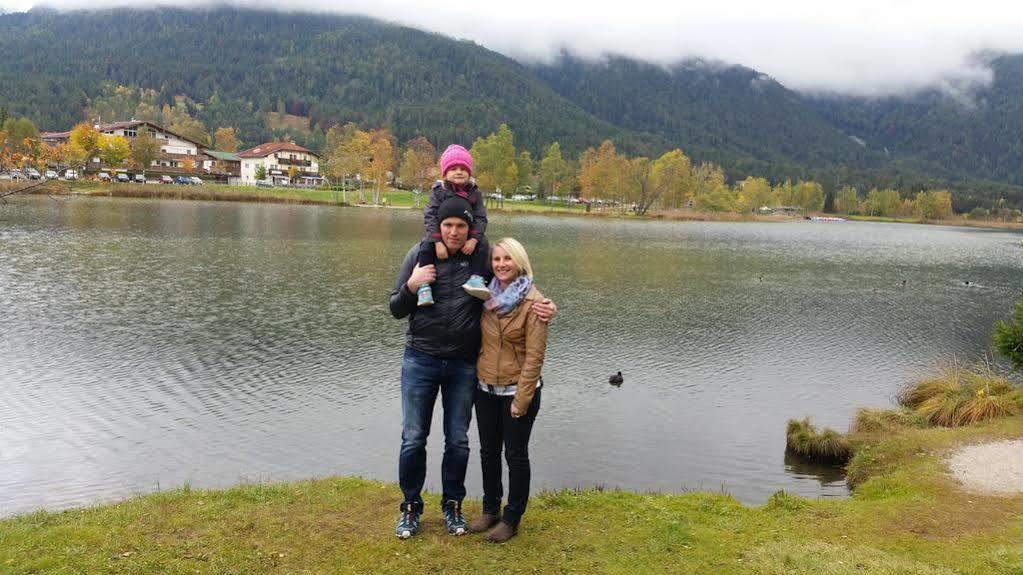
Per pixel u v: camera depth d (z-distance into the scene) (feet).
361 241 173.17
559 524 22.34
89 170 355.15
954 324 98.07
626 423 49.24
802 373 66.44
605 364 66.80
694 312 98.58
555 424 48.52
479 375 19.80
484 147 404.57
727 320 93.66
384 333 74.74
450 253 19.20
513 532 20.70
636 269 147.54
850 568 19.75
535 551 20.02
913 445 39.37
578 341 76.64
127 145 365.40
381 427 46.37
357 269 123.03
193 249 142.51
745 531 23.41
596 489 29.35
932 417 47.09
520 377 19.06
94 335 69.56
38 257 121.08
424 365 19.53
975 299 125.90
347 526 21.36
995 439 39.45
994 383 50.03
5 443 41.88
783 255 208.03
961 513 27.20
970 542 23.77
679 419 50.62
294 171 513.04
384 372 59.77
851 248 256.52
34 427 44.68
